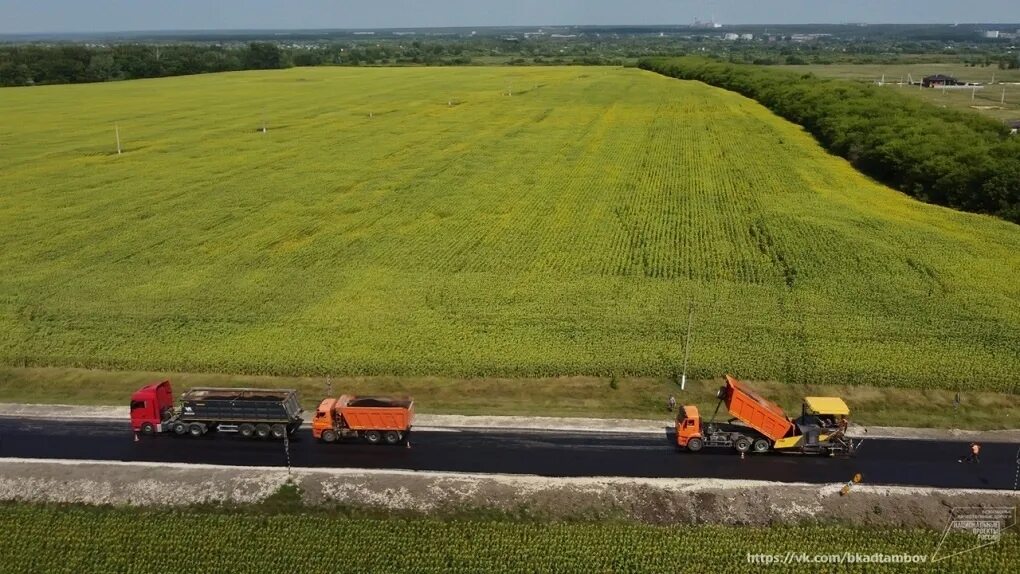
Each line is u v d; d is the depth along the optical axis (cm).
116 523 2775
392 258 5419
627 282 4922
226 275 5109
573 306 4547
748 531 2727
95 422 3469
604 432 3369
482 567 2584
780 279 4938
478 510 2842
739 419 3158
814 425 3175
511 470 3095
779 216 6272
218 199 6969
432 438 3325
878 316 4366
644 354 3956
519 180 7712
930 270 5016
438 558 2619
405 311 4509
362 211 6600
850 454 3175
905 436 3312
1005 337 4084
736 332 4194
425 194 7150
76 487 2964
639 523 2775
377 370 3853
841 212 6406
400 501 2886
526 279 4997
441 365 3853
